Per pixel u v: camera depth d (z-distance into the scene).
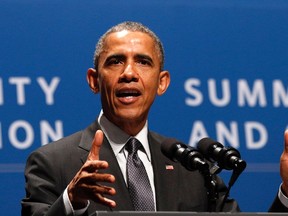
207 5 9.35
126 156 6.45
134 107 6.36
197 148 5.84
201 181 6.49
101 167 5.10
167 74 6.88
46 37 8.91
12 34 8.84
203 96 9.12
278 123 9.21
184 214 4.75
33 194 6.16
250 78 9.25
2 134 8.62
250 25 9.40
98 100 8.95
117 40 6.39
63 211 5.37
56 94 8.83
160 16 9.22
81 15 9.05
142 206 6.21
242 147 9.10
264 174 9.12
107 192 5.12
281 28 9.46
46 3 8.98
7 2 8.89
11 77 8.74
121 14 9.15
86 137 6.51
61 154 6.34
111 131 6.50
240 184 9.08
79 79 8.93
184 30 9.23
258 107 9.20
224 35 9.31
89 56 8.99
